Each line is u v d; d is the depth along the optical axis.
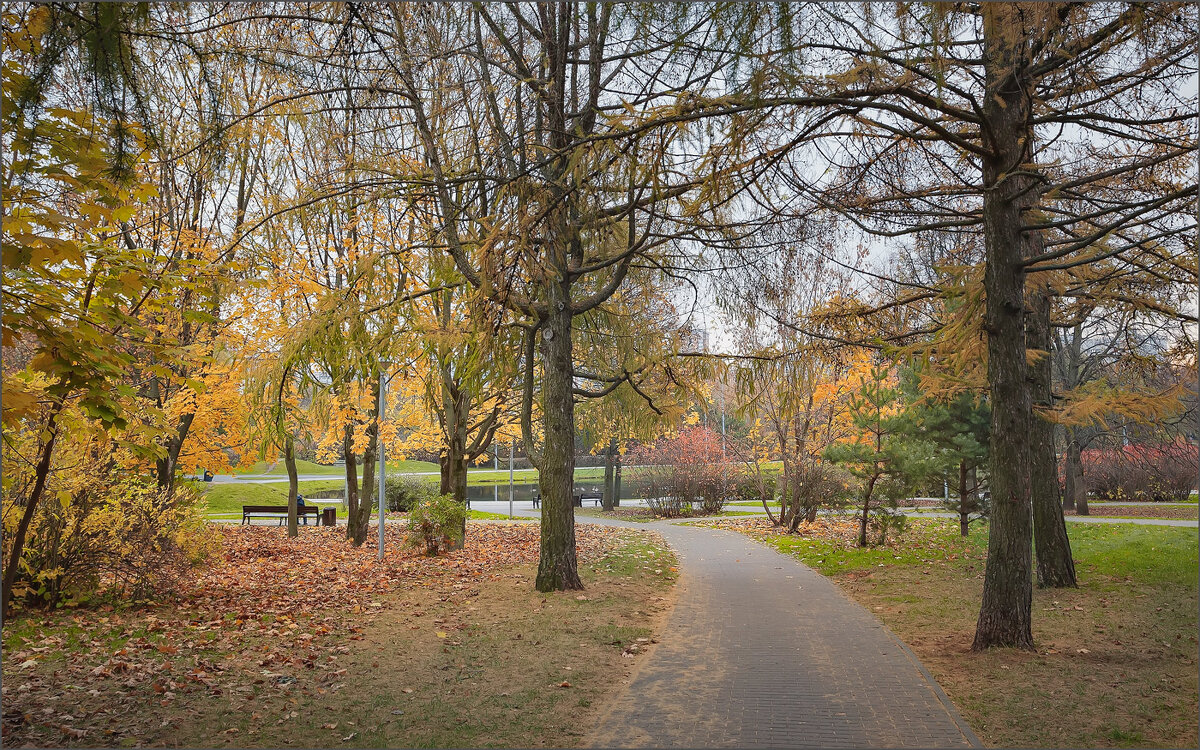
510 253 8.62
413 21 7.75
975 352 8.80
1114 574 11.44
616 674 6.61
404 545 16.42
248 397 10.94
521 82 9.95
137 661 6.76
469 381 11.39
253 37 5.25
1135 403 8.45
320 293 12.23
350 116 8.03
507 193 8.23
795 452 21.20
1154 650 7.10
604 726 5.29
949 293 8.29
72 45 3.49
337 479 51.50
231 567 13.67
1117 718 5.34
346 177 10.01
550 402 11.23
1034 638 7.76
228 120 6.08
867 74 5.93
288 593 10.95
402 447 18.19
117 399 4.98
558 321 11.27
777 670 6.78
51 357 4.42
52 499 8.88
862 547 16.62
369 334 10.87
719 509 31.34
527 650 7.34
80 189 4.21
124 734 4.92
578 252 11.59
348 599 10.45
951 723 5.34
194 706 5.52
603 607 9.61
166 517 10.07
